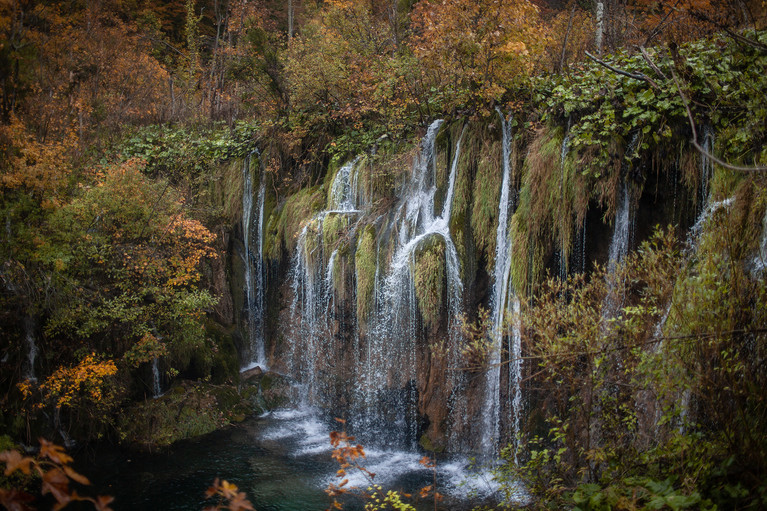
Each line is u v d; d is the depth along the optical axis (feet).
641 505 11.28
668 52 21.83
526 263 24.66
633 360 14.20
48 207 27.12
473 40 26.78
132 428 30.19
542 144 24.77
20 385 26.68
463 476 25.55
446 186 29.86
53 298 27.40
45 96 32.42
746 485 10.68
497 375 26.55
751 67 18.15
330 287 32.78
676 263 14.10
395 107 32.12
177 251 32.24
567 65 29.27
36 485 25.75
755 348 12.19
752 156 18.74
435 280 27.17
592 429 16.98
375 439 30.66
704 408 13.06
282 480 25.99
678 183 22.39
